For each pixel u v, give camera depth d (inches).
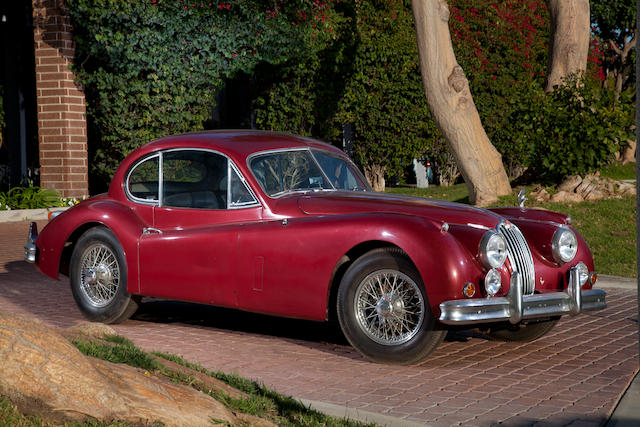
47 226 303.7
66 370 136.3
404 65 727.1
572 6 579.2
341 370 227.0
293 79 741.3
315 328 290.5
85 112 671.1
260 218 260.4
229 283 257.8
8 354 133.2
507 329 271.4
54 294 353.4
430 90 552.4
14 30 751.7
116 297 283.3
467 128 551.2
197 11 645.9
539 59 866.1
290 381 213.5
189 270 265.9
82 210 293.4
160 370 174.7
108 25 630.5
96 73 652.1
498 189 559.5
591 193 543.2
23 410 130.9
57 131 657.6
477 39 806.5
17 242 519.5
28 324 139.8
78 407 135.0
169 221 277.3
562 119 530.9
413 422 174.2
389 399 197.2
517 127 563.5
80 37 649.0
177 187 278.4
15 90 754.2
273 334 277.6
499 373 225.3
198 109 690.2
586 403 193.9
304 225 245.4
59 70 652.1
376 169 768.3
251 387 189.2
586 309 250.4
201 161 274.7
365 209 246.8
